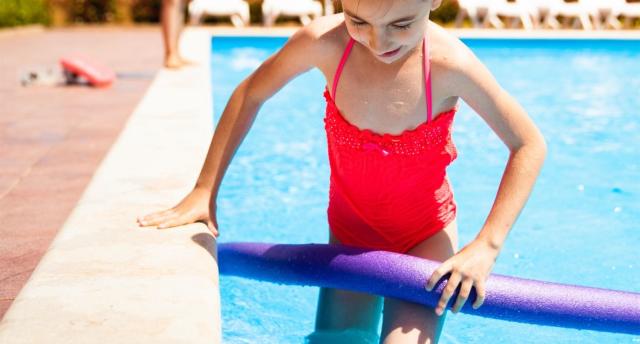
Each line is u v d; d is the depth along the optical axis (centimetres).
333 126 234
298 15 1535
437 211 246
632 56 1094
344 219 255
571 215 414
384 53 199
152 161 312
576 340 272
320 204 430
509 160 217
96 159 409
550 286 221
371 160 229
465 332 278
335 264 230
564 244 370
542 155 214
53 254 207
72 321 166
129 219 238
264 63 238
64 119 536
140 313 170
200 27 1445
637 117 672
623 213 416
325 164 512
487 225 211
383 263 222
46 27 1609
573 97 770
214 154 242
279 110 691
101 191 268
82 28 1595
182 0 725
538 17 1448
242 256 256
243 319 286
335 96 229
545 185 471
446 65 213
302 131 606
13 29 1453
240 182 470
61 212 313
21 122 526
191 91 529
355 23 193
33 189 350
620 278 328
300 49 227
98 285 186
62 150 432
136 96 648
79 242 216
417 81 216
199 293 183
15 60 959
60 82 739
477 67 214
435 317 217
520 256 354
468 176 488
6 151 431
